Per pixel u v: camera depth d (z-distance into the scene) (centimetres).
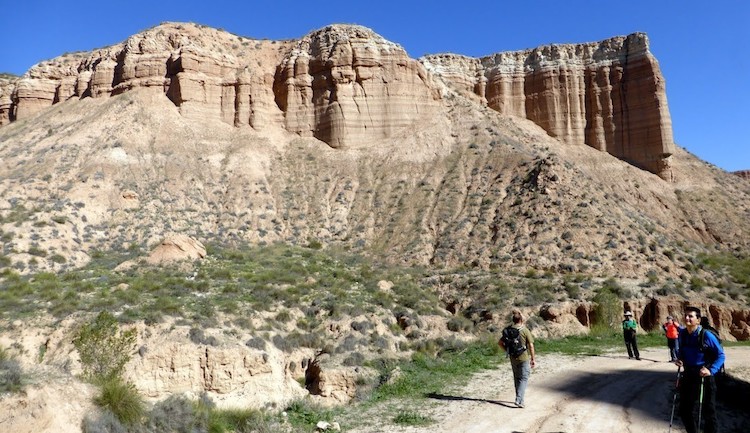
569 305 3525
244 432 1391
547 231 4684
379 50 7281
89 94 7344
